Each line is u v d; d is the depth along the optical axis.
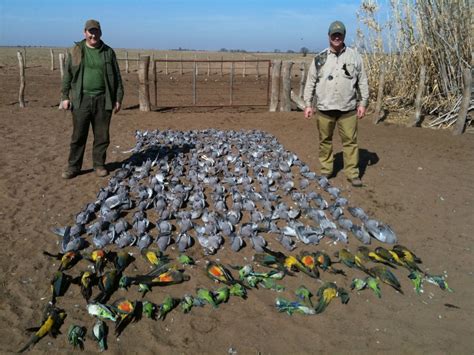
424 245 3.32
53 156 5.14
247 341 2.29
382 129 6.80
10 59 23.59
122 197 3.75
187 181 4.49
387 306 2.61
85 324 2.35
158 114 8.10
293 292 2.71
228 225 3.35
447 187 4.41
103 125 4.35
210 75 17.80
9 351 2.15
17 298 2.54
